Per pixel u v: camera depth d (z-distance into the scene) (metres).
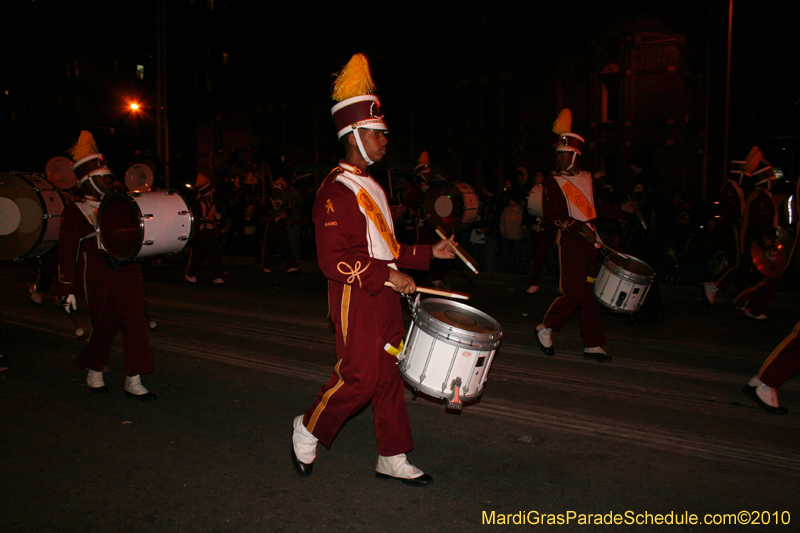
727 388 5.96
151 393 5.57
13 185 6.21
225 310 9.87
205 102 38.53
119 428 4.86
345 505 3.68
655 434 4.80
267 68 35.00
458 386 3.67
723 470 4.19
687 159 25.12
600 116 24.70
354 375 3.68
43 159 46.84
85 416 5.11
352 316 3.64
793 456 4.41
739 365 6.77
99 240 5.20
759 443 4.64
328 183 3.62
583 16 25.28
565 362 6.84
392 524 3.47
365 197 3.62
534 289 11.63
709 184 28.78
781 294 11.13
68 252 5.26
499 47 26.61
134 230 4.95
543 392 5.80
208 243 12.99
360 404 3.73
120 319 5.39
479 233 14.23
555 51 25.34
